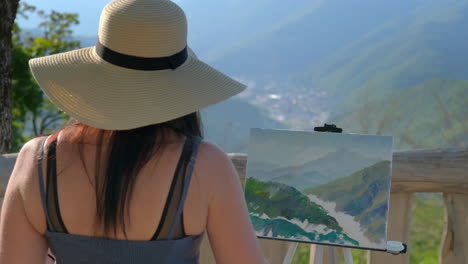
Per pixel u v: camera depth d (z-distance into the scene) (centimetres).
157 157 113
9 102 411
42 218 116
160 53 117
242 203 120
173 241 114
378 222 218
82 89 118
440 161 231
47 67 124
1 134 406
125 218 111
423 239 485
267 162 232
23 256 117
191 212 115
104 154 113
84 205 113
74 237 114
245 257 118
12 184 118
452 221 236
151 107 116
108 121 114
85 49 127
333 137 228
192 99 118
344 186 223
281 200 227
